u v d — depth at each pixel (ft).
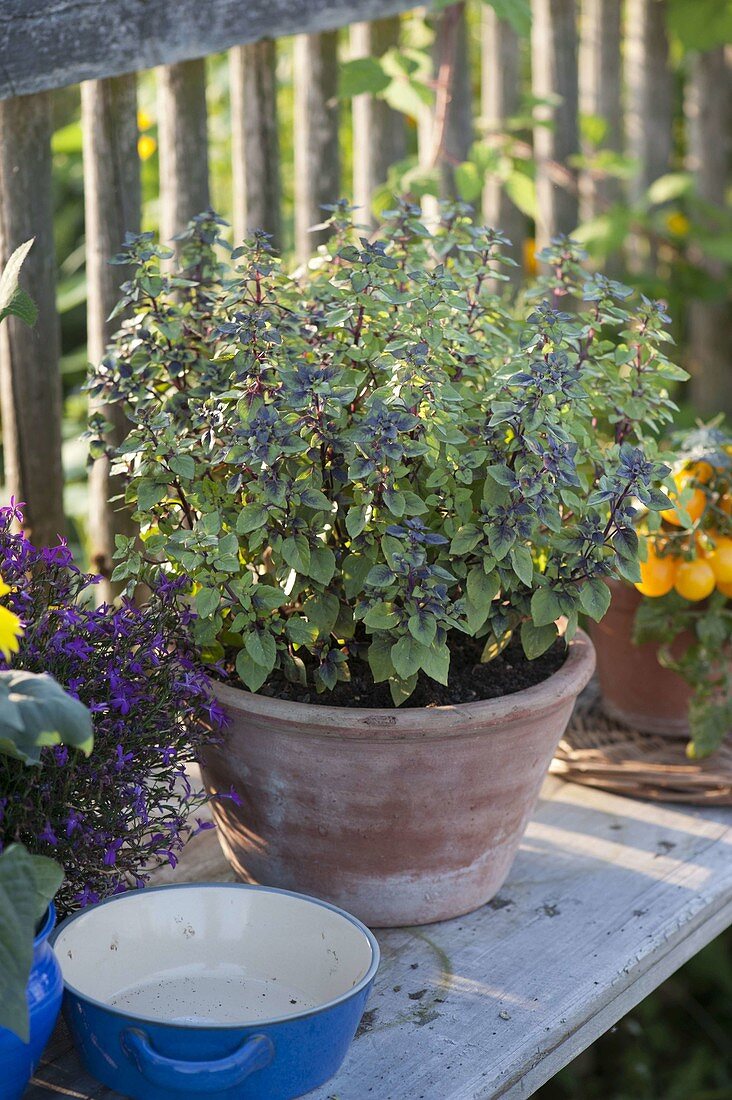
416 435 3.70
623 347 4.25
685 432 4.85
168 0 4.86
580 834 4.75
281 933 3.59
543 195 7.75
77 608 3.60
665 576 4.67
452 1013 3.66
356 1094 3.31
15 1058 2.97
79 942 3.42
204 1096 3.04
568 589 3.77
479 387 4.24
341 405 3.80
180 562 3.86
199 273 4.50
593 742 5.28
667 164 8.86
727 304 9.18
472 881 4.06
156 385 4.33
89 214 5.07
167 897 3.60
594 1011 3.81
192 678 3.63
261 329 3.72
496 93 7.41
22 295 3.70
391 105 6.62
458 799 3.79
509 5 6.21
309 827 3.84
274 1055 3.05
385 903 3.97
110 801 3.46
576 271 4.52
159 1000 3.46
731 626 4.83
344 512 3.88
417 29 6.98
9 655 3.11
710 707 4.86
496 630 3.83
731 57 9.07
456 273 4.32
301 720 3.60
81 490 8.71
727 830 4.82
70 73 4.59
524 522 3.63
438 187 6.31
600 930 4.11
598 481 3.71
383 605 3.56
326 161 6.12
